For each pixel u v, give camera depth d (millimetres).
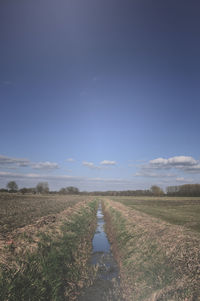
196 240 8906
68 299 7582
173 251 8195
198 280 5949
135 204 50094
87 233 17656
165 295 6168
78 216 21031
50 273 7695
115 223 19641
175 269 7031
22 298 5859
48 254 8719
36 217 18828
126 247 11938
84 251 12602
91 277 9773
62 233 12477
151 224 13930
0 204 35469
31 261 7539
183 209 35875
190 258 7199
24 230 11562
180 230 11422
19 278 6324
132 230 13750
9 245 8492
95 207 44625
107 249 14758
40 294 6441
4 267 6500
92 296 8008
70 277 8828
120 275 9914
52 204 35219
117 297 7887
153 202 59062
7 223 15711
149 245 10016
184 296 5664
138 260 9523
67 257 10023
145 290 7242
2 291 5559
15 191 119000
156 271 7727
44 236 10570
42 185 148875
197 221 20297
